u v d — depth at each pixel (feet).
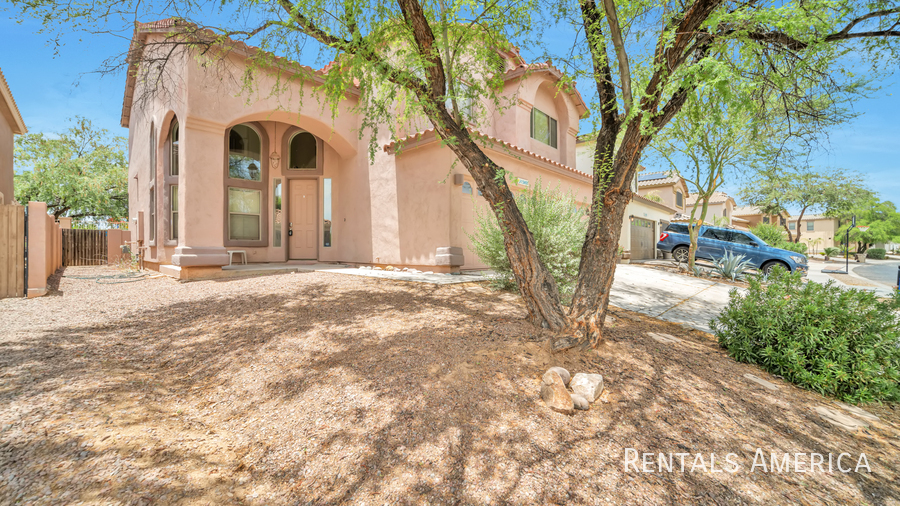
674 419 10.02
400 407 9.50
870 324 12.69
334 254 37.63
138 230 37.29
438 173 28.43
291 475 7.54
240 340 13.92
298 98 30.04
